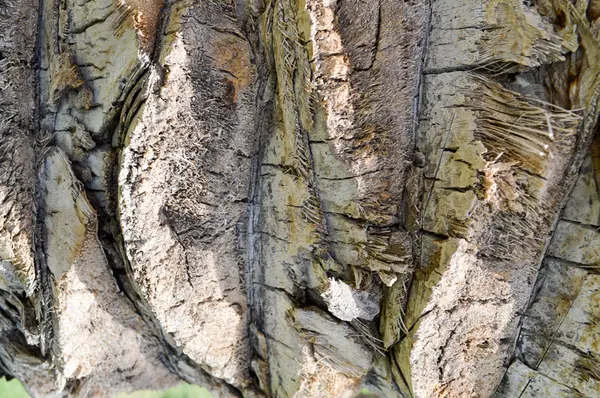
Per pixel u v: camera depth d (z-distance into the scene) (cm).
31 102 40
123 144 38
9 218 39
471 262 37
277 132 39
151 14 37
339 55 37
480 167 35
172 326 40
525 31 35
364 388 44
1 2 39
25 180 40
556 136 35
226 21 38
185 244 40
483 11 36
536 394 39
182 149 38
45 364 43
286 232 39
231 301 41
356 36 37
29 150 40
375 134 37
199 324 41
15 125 40
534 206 36
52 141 40
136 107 37
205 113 38
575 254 37
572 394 38
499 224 36
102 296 41
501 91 36
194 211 39
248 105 39
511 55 35
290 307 40
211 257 40
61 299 40
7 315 44
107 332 43
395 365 39
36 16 40
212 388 45
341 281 38
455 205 36
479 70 36
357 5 37
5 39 39
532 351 39
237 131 39
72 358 42
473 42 36
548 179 36
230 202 40
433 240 37
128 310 43
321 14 36
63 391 44
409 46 37
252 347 43
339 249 38
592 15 35
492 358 39
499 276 37
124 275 41
